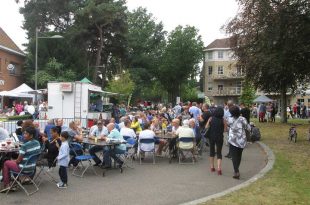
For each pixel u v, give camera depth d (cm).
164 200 862
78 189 970
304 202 813
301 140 2038
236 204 796
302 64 2373
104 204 830
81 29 5050
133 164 1359
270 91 3569
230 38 3064
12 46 4925
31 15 5284
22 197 889
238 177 1095
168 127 1761
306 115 4947
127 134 1434
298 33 2017
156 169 1259
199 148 1552
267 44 2125
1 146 1008
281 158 1403
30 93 3600
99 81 5997
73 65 5172
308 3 1959
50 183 1035
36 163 1006
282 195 869
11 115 2941
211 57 8194
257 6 2122
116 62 6153
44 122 1811
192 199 870
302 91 3809
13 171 926
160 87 8200
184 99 8444
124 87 5197
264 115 3781
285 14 1995
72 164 1226
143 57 6988
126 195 908
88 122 2203
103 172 1144
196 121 1619
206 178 1107
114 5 5125
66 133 1006
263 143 1891
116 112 2806
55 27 5622
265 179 1042
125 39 5656
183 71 7744
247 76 3131
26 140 964
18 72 5050
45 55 5078
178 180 1080
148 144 1367
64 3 5344
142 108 3850
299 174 1110
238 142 1091
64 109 2381
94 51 5653
